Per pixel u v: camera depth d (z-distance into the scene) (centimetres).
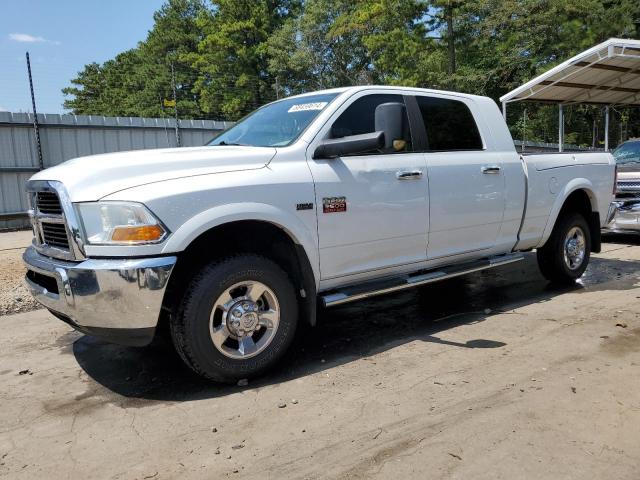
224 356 374
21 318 585
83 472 283
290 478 270
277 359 399
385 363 417
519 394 353
